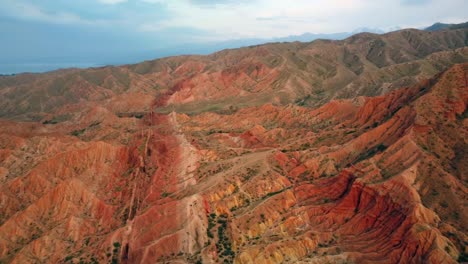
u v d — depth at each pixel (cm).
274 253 7400
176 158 11138
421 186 8000
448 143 8819
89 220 9225
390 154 9006
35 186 10425
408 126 9594
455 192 7762
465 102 9381
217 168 10519
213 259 7350
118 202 9950
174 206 8588
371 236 7681
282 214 8800
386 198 7931
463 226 7162
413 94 11094
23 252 8094
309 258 7362
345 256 7281
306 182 9875
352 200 8550
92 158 11306
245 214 8581
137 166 11012
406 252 6894
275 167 10656
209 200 9038
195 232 8000
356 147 10544
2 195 10112
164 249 7656
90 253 8138
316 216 8712
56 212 9388
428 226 6981
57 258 8075
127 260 7806
